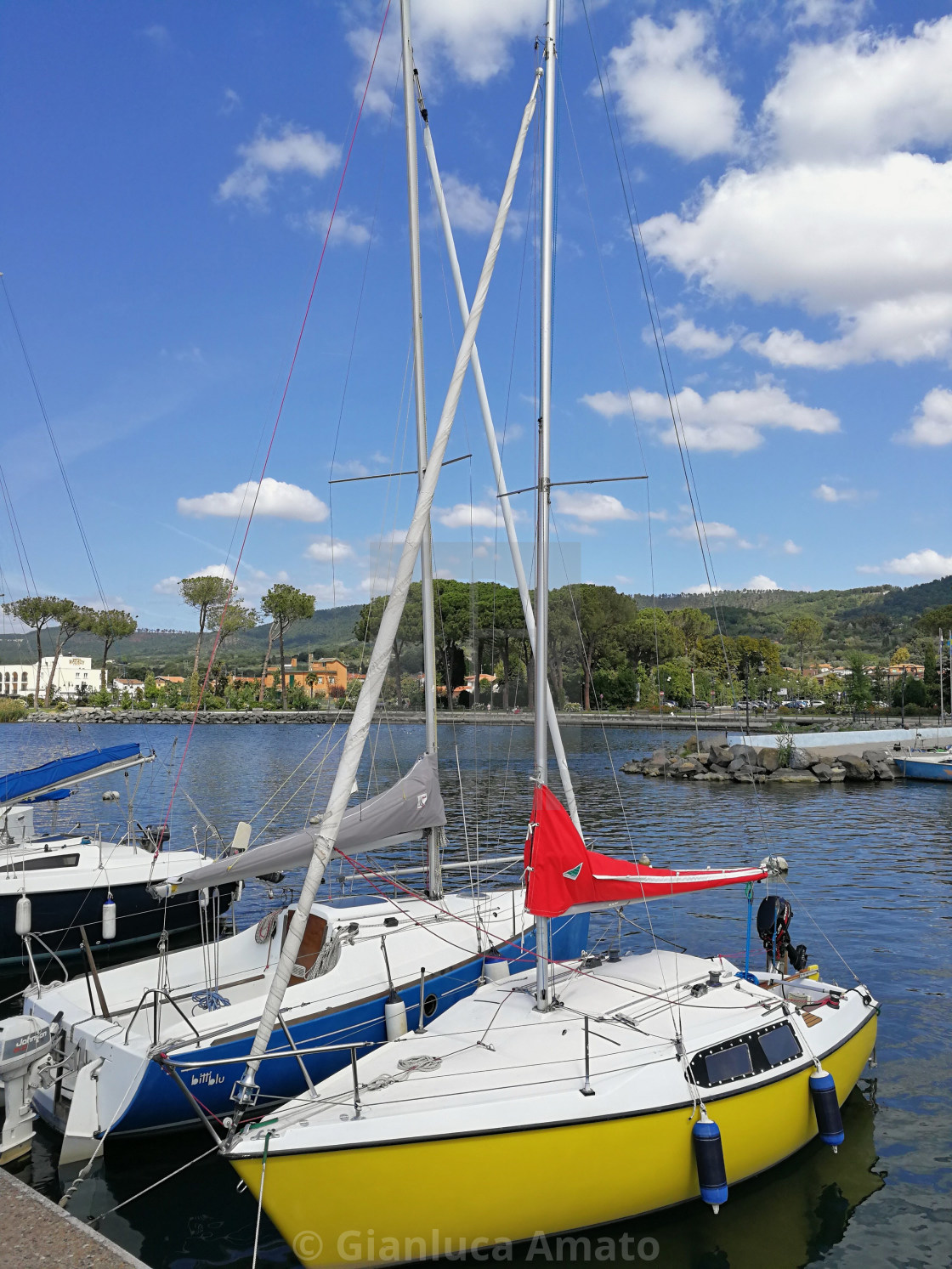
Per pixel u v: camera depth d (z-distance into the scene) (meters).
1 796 11.49
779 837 21.28
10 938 11.54
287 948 5.39
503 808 23.70
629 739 53.34
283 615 85.50
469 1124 5.21
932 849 19.81
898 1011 9.73
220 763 37.81
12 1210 4.80
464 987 8.01
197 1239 5.77
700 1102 5.78
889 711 71.56
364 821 8.22
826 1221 5.89
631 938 12.44
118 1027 7.08
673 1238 5.69
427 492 6.23
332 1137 5.08
